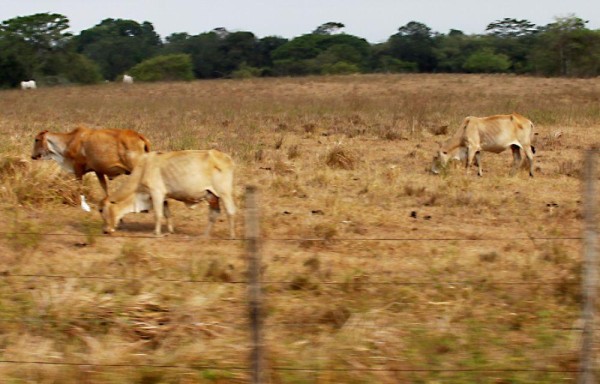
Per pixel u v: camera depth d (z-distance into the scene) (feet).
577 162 72.13
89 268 36.73
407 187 56.54
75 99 176.24
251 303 22.93
